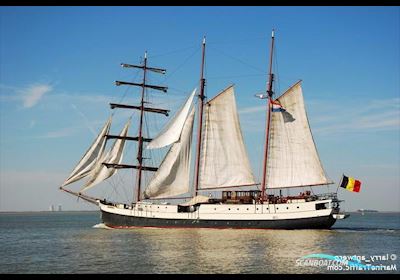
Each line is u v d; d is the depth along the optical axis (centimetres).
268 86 7819
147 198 7894
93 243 5944
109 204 7981
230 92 7756
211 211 7288
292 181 7594
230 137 7762
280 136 7706
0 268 4222
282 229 7112
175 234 6762
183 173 7838
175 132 7825
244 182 7688
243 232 6906
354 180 7100
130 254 4909
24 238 7269
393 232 7788
